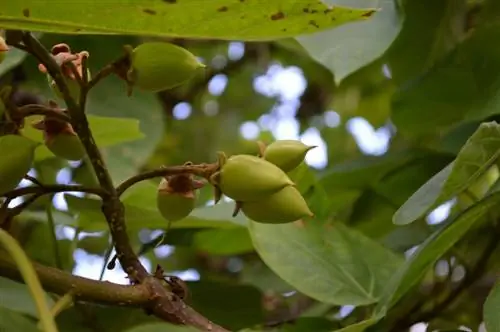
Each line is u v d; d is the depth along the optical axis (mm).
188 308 651
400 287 751
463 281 881
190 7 589
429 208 698
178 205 705
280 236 838
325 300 809
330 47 798
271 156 667
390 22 809
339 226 860
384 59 964
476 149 684
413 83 882
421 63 941
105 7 587
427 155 943
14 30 625
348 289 819
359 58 794
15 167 638
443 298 930
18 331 625
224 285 882
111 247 767
